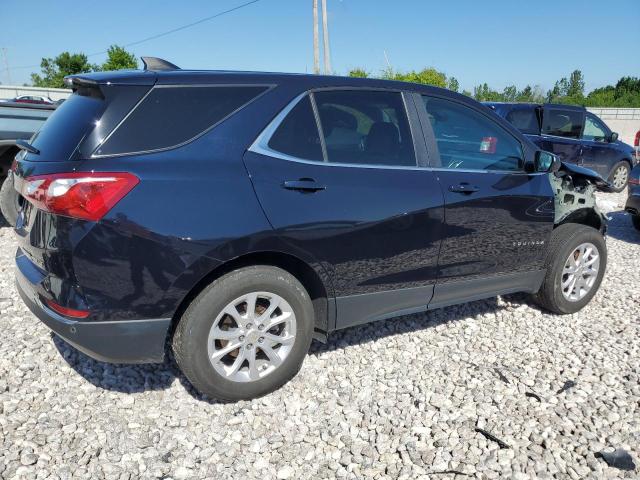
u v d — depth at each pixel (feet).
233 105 9.85
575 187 15.21
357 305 11.20
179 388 10.60
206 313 9.34
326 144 10.62
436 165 11.96
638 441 9.49
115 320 8.83
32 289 9.48
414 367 11.86
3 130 20.56
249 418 9.84
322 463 8.85
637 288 17.71
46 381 10.60
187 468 8.58
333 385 11.02
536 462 8.91
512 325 14.34
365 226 10.64
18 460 8.44
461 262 12.42
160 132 9.15
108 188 8.46
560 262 14.44
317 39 93.35
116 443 9.02
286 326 10.36
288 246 9.84
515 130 13.70
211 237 9.02
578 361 12.33
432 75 103.04
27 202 10.11
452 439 9.44
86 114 9.07
